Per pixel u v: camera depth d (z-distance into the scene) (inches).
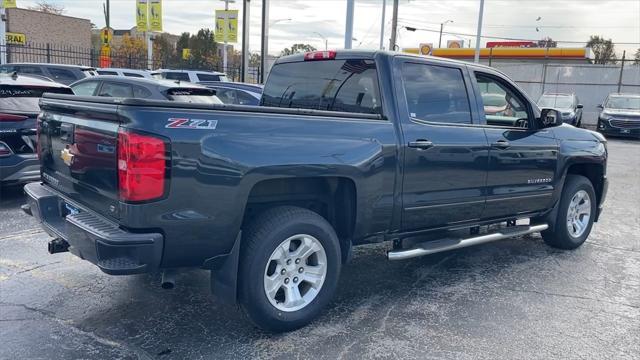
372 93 182.2
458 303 190.1
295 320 160.4
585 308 189.0
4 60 894.4
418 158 181.6
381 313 179.5
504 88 223.9
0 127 283.0
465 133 197.0
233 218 143.9
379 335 163.5
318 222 162.2
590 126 1254.3
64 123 161.6
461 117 201.2
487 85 218.7
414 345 157.9
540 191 230.8
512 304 190.5
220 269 151.4
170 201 134.6
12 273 203.5
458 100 201.2
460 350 155.9
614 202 381.1
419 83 188.9
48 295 184.7
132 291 189.9
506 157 212.1
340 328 167.3
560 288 207.9
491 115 221.6
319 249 164.2
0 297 182.1
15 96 295.3
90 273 205.6
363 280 210.1
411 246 193.6
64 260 219.1
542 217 246.7
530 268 230.7
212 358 146.9
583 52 1617.9
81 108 148.4
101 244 132.5
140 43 2046.0
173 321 167.9
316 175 156.6
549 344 161.2
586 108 1285.7
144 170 130.5
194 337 158.2
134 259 132.7
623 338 166.9
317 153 156.2
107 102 137.9
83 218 145.2
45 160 179.5
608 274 225.8
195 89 408.8
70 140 158.1
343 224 176.4
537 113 232.2
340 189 172.2
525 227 231.9
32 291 187.8
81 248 141.4
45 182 183.6
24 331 158.6
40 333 157.6
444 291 201.2
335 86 195.0
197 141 136.5
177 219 136.0
